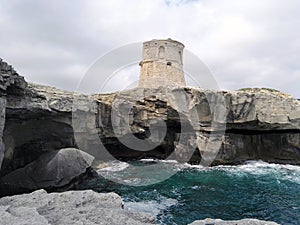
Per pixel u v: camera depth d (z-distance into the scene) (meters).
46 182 18.36
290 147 30.42
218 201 16.59
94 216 8.23
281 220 13.64
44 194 10.22
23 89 15.47
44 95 18.44
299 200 16.92
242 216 14.14
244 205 15.90
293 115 28.78
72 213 8.41
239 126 29.58
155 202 16.16
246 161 30.64
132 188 19.39
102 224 7.66
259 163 30.17
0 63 12.56
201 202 16.33
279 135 31.16
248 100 28.41
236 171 25.91
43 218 7.72
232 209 15.19
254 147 31.91
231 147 29.84
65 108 20.14
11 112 16.19
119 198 10.09
